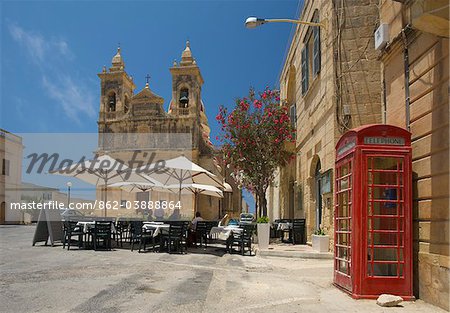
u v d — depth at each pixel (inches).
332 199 498.6
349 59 496.1
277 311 238.8
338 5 504.4
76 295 265.4
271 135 789.2
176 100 2043.6
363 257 269.4
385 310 238.5
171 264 421.1
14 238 780.6
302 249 543.5
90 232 569.6
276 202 1181.1
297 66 789.2
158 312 230.5
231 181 2112.5
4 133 1755.7
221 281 331.6
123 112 2071.9
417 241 270.4
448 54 236.4
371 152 273.3
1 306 233.8
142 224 548.1
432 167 253.8
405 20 291.7
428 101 260.2
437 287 244.4
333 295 281.6
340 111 490.9
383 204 276.4
